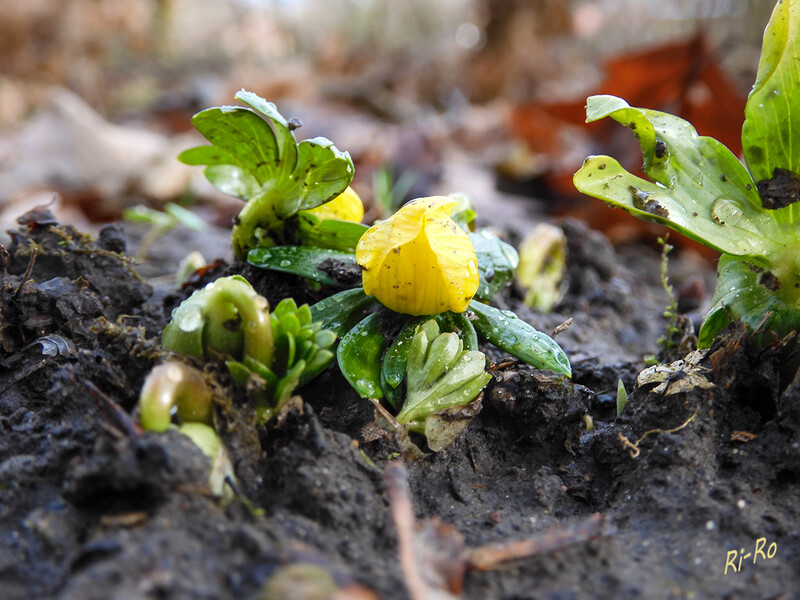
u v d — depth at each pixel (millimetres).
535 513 120
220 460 107
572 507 122
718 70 355
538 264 199
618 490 122
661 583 102
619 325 211
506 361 140
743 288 132
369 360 126
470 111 636
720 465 120
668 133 129
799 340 126
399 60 775
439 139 524
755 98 127
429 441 123
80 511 105
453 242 120
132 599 90
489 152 530
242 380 112
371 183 377
